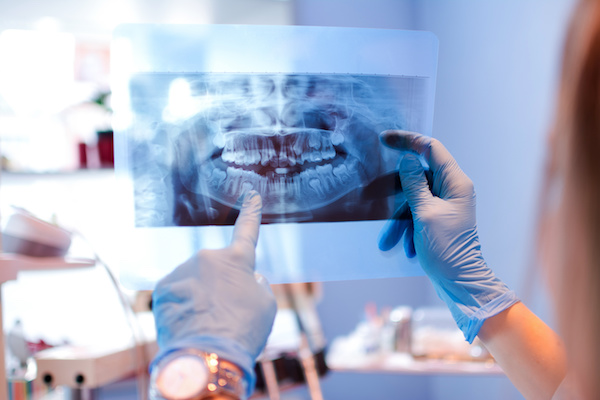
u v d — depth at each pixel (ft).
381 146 2.47
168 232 2.34
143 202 2.33
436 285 2.57
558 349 2.22
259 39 2.37
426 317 6.25
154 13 7.13
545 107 5.23
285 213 2.41
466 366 5.27
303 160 2.41
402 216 2.49
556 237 1.21
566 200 1.16
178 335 2.09
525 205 5.68
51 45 6.67
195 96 2.34
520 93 5.79
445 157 2.52
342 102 2.42
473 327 2.40
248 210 2.32
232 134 2.37
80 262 3.08
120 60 2.29
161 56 2.31
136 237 2.33
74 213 6.75
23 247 2.86
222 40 2.35
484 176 6.71
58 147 6.72
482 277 2.45
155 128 2.32
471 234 2.50
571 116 1.14
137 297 4.85
